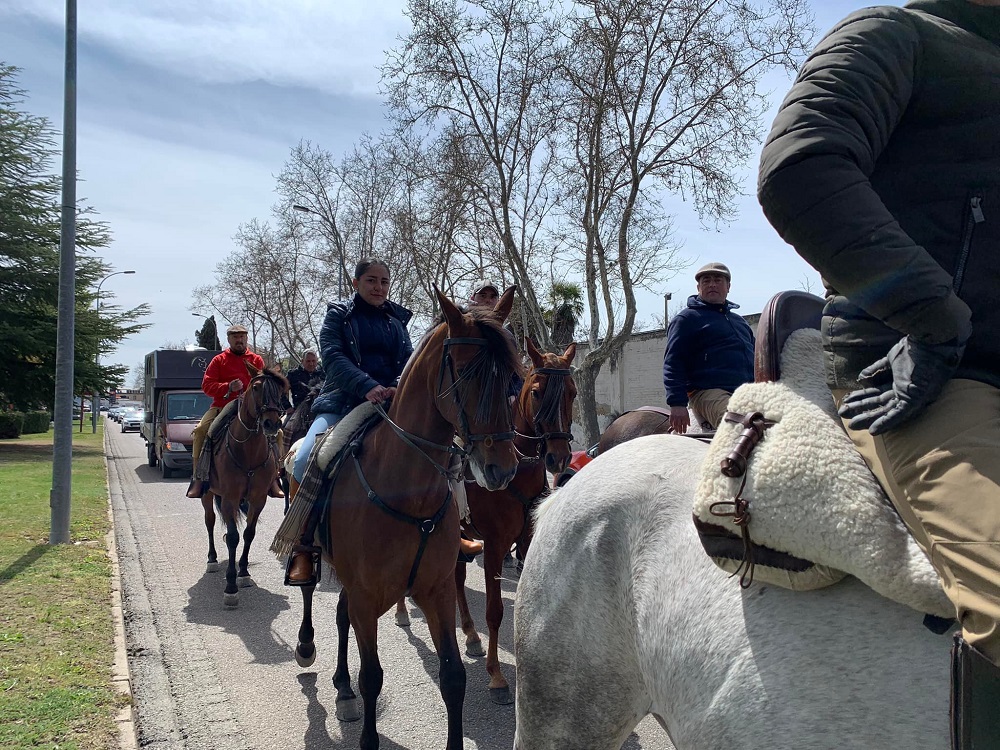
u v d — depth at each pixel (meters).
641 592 1.87
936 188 1.47
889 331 1.48
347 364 4.23
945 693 1.35
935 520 1.32
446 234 20.66
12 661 4.75
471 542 4.85
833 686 1.45
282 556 4.36
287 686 4.88
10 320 26.88
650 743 3.99
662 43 15.94
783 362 1.75
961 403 1.38
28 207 26.75
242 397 7.54
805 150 1.39
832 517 1.43
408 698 4.73
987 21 1.57
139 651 5.49
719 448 1.66
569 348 6.23
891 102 1.45
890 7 1.53
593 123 16.52
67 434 8.62
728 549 1.61
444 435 3.67
